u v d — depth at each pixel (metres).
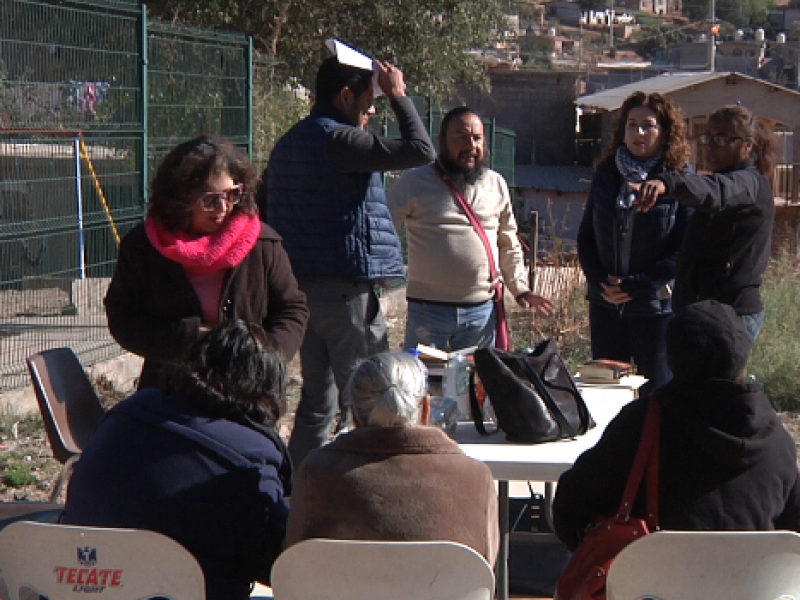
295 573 2.53
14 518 3.65
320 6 16.30
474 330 5.27
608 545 2.77
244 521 2.71
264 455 2.77
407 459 2.64
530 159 36.66
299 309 3.81
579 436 3.63
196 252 3.48
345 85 4.46
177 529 2.67
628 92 29.86
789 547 2.52
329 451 2.71
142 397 2.81
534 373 3.54
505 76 36.25
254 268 3.65
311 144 4.39
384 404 2.67
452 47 17.53
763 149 4.64
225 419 2.75
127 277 3.61
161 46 8.48
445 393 3.84
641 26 104.25
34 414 6.71
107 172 8.28
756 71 62.19
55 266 8.33
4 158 7.92
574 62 57.50
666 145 4.96
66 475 4.21
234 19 15.79
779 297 10.29
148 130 8.41
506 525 3.61
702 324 2.70
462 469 2.66
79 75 7.70
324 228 4.41
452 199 5.18
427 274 5.24
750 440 2.68
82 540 2.58
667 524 2.72
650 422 2.74
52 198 8.09
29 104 7.41
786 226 23.84
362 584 2.50
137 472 2.69
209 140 3.57
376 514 2.60
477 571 2.48
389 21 16.45
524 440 3.53
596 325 5.25
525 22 85.94
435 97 17.56
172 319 3.55
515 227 5.46
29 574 2.67
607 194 5.09
